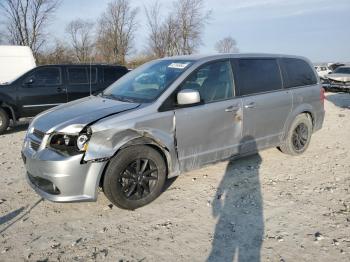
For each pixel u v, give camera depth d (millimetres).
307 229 3836
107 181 4051
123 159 4090
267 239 3660
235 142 5188
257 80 5504
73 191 3896
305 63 6469
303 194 4734
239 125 5172
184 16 37562
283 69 5977
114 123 4012
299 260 3307
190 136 4637
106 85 10305
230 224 3967
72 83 9914
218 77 5023
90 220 4102
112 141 3988
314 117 6496
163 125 4363
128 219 4109
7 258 3398
